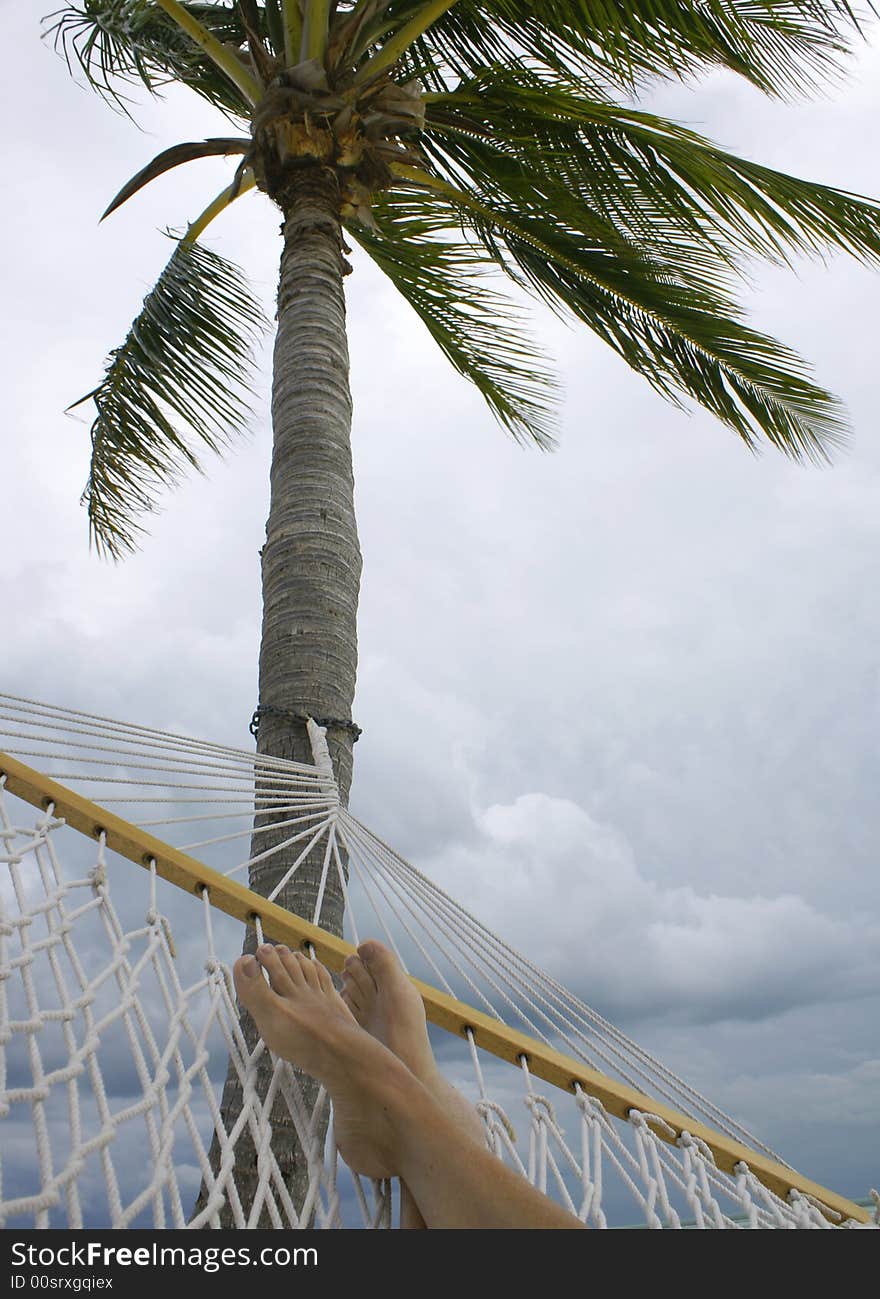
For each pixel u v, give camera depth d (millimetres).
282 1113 2391
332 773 2857
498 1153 1594
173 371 4625
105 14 4234
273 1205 1422
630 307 5082
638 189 4551
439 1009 1870
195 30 4270
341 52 4234
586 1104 1737
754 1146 1841
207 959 1735
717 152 4223
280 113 4195
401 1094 1453
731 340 4852
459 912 2225
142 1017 1467
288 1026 1608
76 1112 1221
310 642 3422
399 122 4301
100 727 2205
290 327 4137
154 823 2029
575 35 4156
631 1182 1537
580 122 4445
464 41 4500
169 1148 1293
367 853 2363
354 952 1996
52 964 1421
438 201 5254
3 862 1598
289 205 4406
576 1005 2029
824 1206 1737
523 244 5121
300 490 3748
